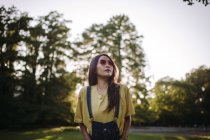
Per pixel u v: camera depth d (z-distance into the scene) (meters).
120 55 41.97
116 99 2.58
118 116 2.58
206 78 80.12
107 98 2.61
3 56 40.59
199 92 77.12
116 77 2.79
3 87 40.78
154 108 71.81
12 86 40.78
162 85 73.94
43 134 30.06
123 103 2.62
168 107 73.06
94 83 2.76
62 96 45.81
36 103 44.19
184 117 72.56
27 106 41.59
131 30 43.28
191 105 73.38
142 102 42.78
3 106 40.62
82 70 45.03
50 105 44.09
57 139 22.97
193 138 22.52
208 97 75.94
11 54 40.88
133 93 42.28
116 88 2.63
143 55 42.47
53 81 44.62
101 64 2.71
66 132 33.78
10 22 42.88
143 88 42.06
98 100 2.62
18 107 41.00
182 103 73.12
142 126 66.25
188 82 79.56
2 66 41.09
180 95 73.75
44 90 44.34
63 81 45.28
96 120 2.59
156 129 52.56
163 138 23.59
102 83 2.72
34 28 43.88
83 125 2.75
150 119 43.72
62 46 45.00
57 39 44.97
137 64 41.59
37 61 43.34
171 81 74.19
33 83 43.03
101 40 43.81
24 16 43.84
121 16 43.38
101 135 2.56
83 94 2.71
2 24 42.38
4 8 42.84
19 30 43.12
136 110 42.50
